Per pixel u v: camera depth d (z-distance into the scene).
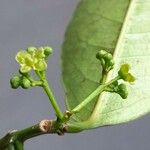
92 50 0.20
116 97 0.18
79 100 0.18
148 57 0.19
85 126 0.16
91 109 0.17
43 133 0.14
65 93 0.18
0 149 0.14
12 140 0.14
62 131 0.14
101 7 0.21
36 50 0.14
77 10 0.21
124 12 0.21
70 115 0.14
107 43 0.20
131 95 0.18
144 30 0.20
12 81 0.14
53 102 0.14
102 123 0.17
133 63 0.19
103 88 0.15
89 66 0.19
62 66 0.19
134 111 0.18
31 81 0.14
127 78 0.15
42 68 0.14
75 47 0.20
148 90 0.18
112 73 0.19
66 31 0.20
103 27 0.20
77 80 0.19
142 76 0.19
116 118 0.17
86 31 0.20
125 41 0.20
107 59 0.15
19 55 0.14
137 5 0.21
